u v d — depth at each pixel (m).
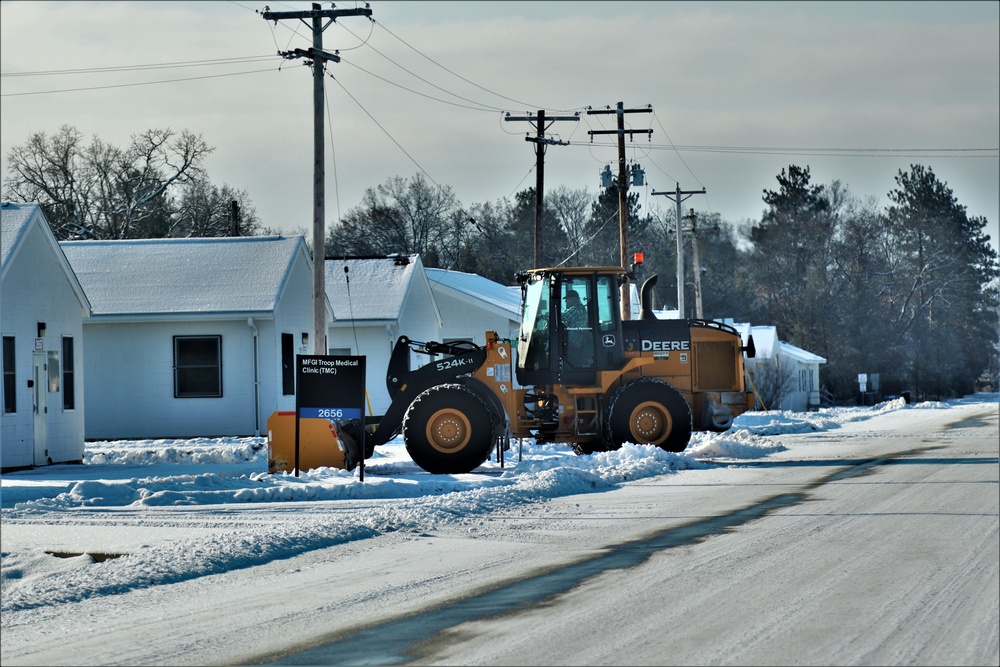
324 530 35.25
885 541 32.38
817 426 105.75
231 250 94.44
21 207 65.94
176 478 50.38
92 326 87.81
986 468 55.72
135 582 27.83
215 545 32.28
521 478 51.38
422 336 112.12
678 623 22.41
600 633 21.67
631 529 36.03
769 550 31.17
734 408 66.31
